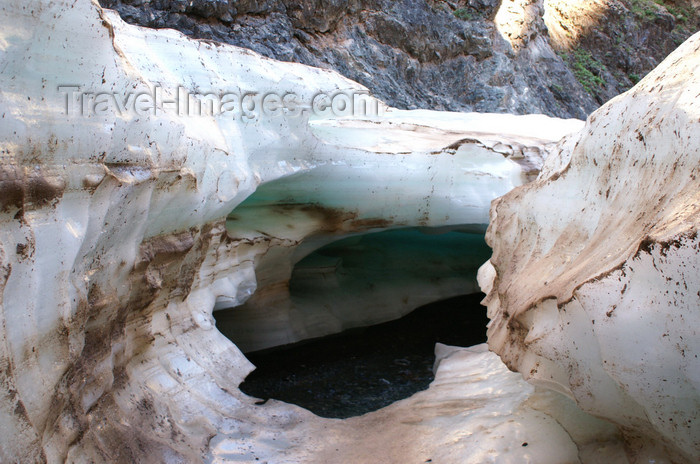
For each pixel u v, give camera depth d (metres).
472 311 5.10
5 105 1.54
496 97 7.60
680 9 12.16
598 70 10.17
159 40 2.97
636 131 2.10
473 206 4.36
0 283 1.44
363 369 3.95
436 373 3.45
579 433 2.29
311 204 4.05
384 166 4.01
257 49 5.85
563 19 10.52
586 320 1.81
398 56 7.15
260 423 2.75
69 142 1.75
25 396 1.54
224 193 2.92
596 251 2.05
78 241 1.76
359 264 5.30
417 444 2.56
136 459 2.12
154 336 2.70
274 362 4.02
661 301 1.56
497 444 2.37
